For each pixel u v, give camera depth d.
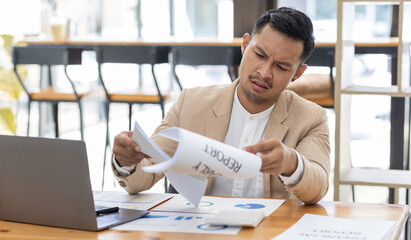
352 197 3.68
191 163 1.24
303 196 1.60
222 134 1.94
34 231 1.39
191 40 4.23
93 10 6.05
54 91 4.39
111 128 5.85
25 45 4.59
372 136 4.73
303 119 1.88
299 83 3.58
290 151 1.55
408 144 3.70
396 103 3.60
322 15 4.93
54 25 4.85
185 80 5.24
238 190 1.93
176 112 2.01
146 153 1.50
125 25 5.98
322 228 1.36
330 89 3.56
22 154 1.41
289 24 1.73
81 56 4.30
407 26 2.62
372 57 4.45
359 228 1.36
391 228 1.36
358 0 2.53
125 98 4.16
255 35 1.79
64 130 5.80
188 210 1.57
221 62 3.92
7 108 4.68
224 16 5.66
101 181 4.56
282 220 1.45
